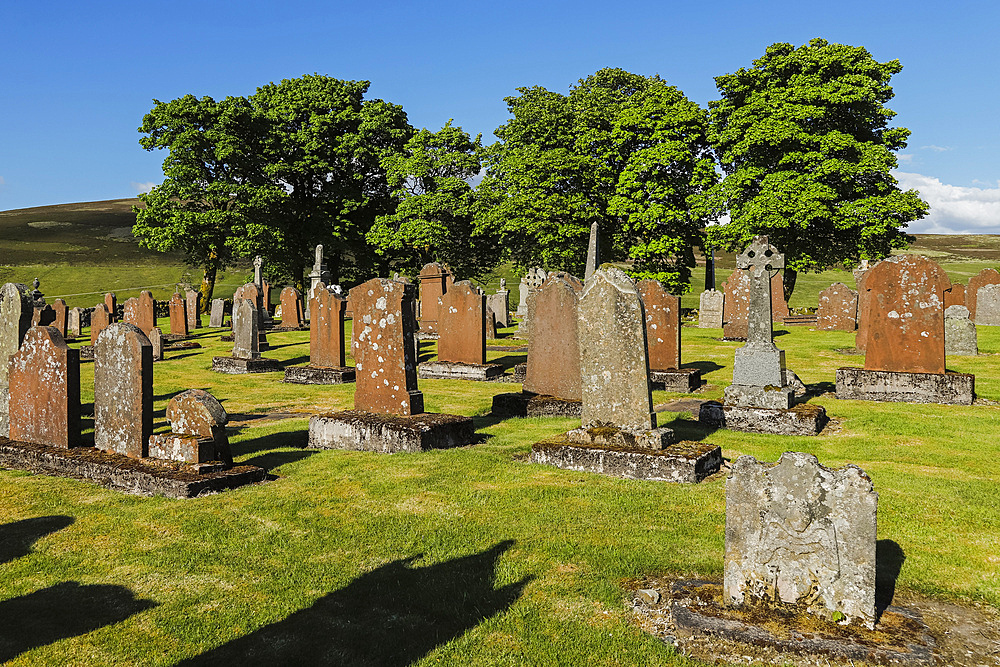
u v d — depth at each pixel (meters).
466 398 14.84
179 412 8.76
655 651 4.53
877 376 13.27
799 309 37.78
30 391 9.63
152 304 24.88
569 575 5.65
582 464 8.61
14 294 10.11
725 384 16.05
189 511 7.39
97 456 8.81
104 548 6.47
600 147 42.28
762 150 37.00
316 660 4.55
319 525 6.93
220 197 41.75
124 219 101.75
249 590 5.58
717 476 8.23
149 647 4.76
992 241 107.62
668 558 5.88
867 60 36.00
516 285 64.00
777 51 38.28
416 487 8.07
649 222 38.69
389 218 45.00
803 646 4.34
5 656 4.67
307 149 45.22
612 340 8.83
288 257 45.81
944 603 5.08
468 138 45.41
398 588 5.54
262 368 19.70
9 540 6.69
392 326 10.55
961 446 9.66
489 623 4.93
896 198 33.81
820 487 4.64
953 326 19.14
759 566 4.80
